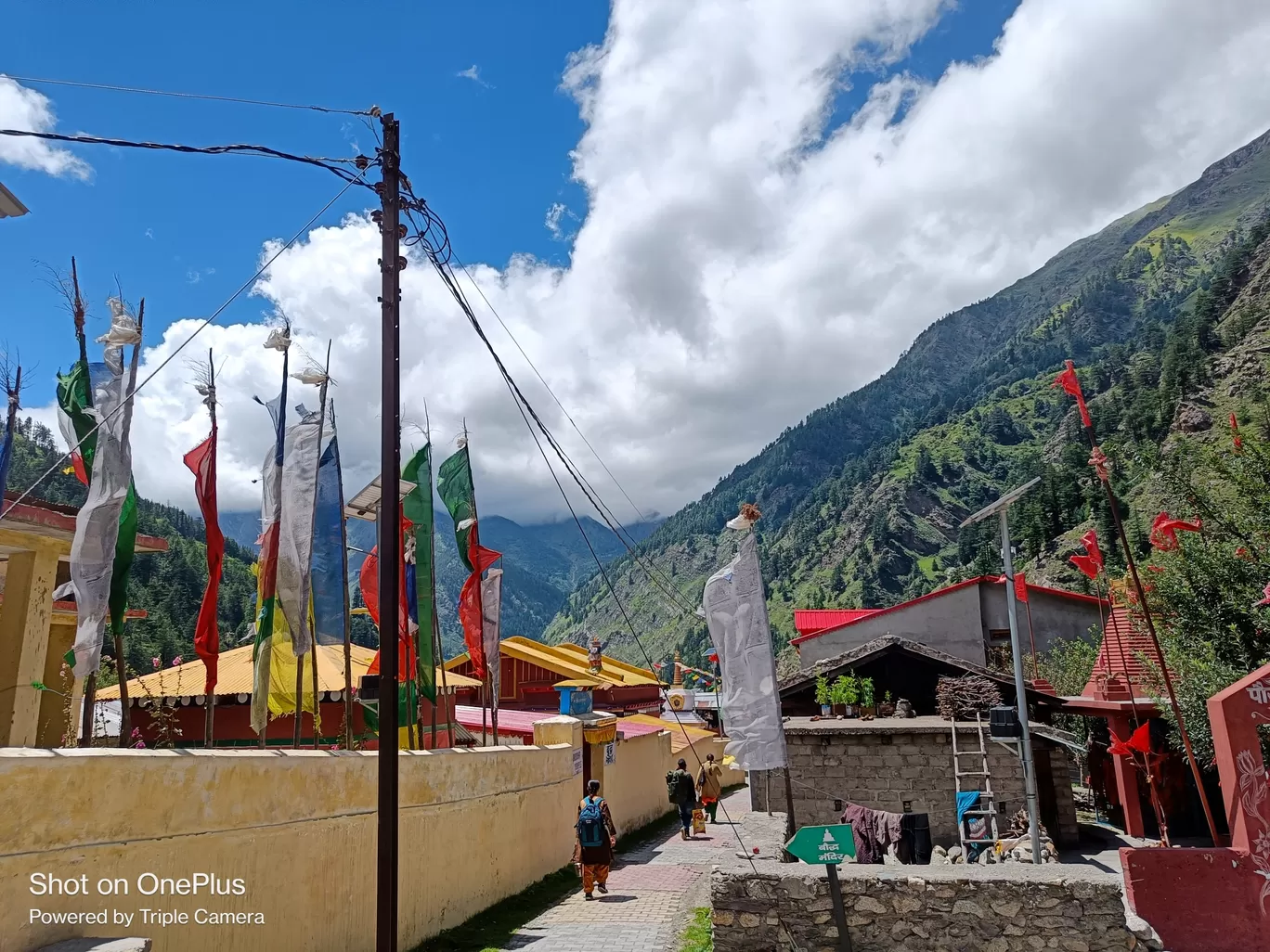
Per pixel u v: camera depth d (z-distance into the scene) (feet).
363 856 30.86
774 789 61.26
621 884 49.24
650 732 80.28
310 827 28.07
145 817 21.80
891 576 582.76
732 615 32.86
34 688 32.45
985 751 59.16
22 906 18.56
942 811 59.00
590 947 33.86
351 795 30.48
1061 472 360.69
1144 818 69.00
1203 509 52.49
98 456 25.26
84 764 20.24
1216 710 32.86
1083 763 94.84
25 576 32.81
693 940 33.42
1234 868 31.14
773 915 28.27
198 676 57.21
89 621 24.02
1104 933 27.04
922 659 73.26
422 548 43.96
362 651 61.77
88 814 20.29
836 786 60.54
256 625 31.12
